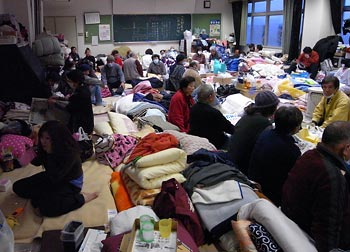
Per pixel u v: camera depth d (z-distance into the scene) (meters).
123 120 3.83
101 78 6.32
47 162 2.28
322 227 1.60
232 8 11.63
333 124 1.68
